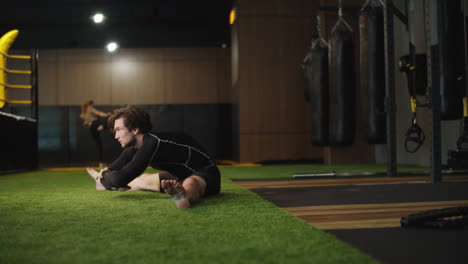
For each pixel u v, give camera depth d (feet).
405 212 6.02
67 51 35.27
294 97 25.46
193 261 3.49
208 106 35.99
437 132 10.37
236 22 25.80
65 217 5.81
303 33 25.64
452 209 4.96
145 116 7.20
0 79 19.77
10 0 29.86
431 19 10.41
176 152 7.18
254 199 7.48
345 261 3.45
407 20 12.35
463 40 10.68
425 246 3.96
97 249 3.95
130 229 4.87
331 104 16.21
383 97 13.51
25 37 32.42
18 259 3.65
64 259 3.62
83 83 35.32
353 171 16.60
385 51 12.28
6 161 18.47
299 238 4.30
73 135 35.19
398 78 22.09
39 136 34.88
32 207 6.89
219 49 36.09
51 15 31.45
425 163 19.42
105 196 8.32
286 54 25.50
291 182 11.31
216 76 36.04
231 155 35.88
